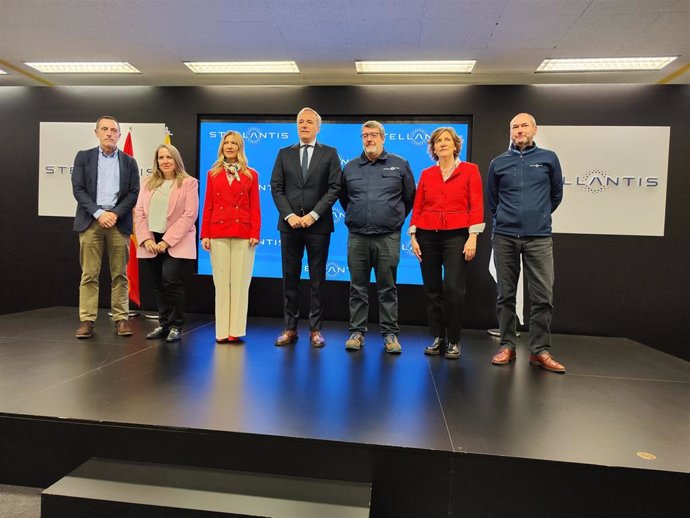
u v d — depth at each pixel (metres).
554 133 3.97
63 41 3.67
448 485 1.64
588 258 3.97
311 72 4.25
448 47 3.60
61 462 1.84
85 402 2.00
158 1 3.03
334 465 1.69
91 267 3.22
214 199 3.16
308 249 3.12
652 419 1.96
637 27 3.18
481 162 4.06
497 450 1.64
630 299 3.94
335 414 1.94
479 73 4.14
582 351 3.32
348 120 4.23
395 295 3.09
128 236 3.36
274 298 4.32
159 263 3.27
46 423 1.84
